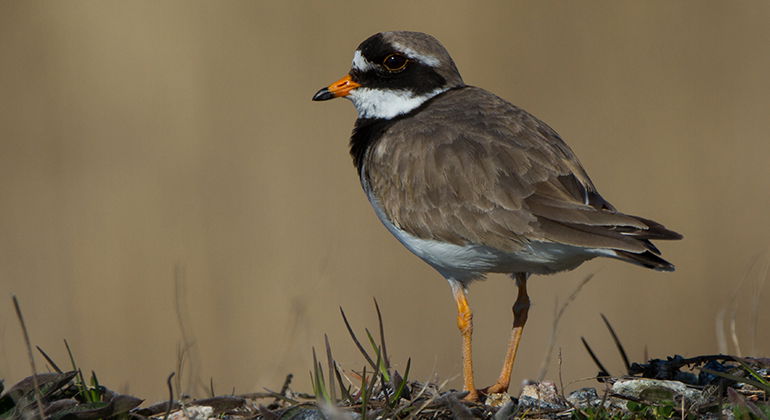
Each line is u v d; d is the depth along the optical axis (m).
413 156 11.84
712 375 10.78
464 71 24.42
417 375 20.80
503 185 11.27
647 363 11.59
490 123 11.88
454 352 21.03
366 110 13.24
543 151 11.48
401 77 12.98
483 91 12.82
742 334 21.14
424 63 12.98
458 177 11.48
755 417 9.29
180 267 20.55
